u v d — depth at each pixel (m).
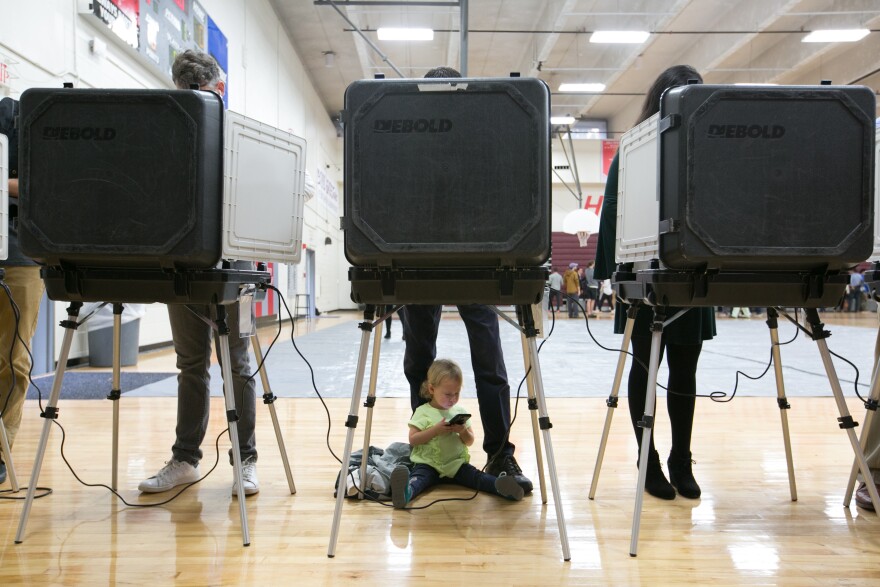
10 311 1.80
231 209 1.40
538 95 1.25
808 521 1.49
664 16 8.82
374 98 1.24
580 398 3.21
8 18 3.50
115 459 1.73
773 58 10.99
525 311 1.35
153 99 1.27
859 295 14.41
